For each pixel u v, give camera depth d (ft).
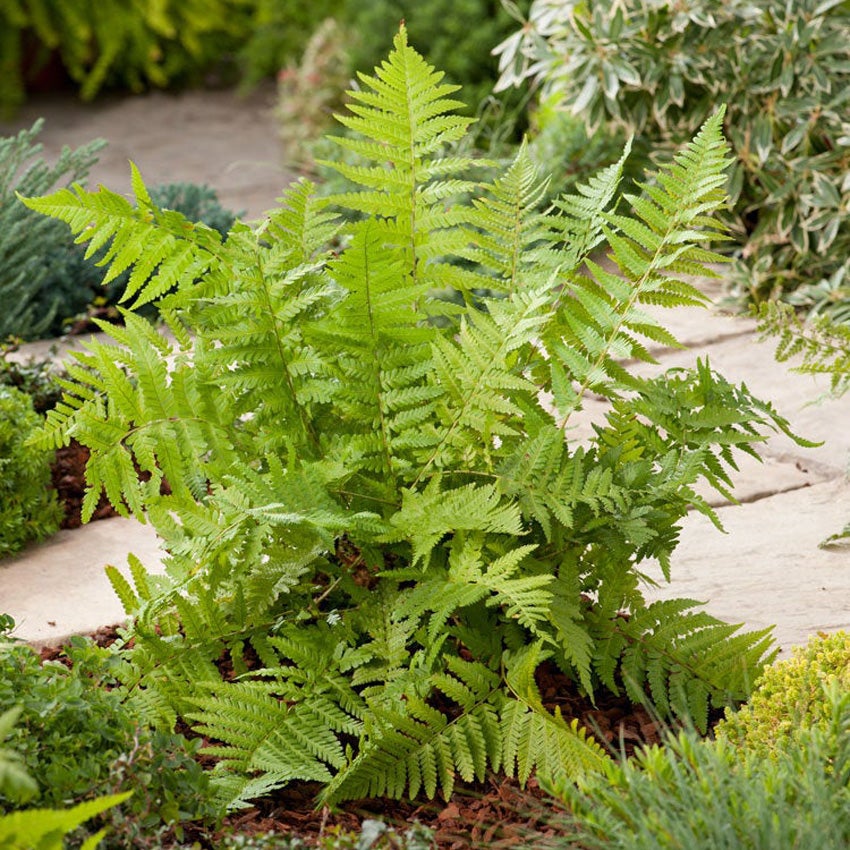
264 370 10.94
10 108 38.14
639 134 24.39
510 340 10.62
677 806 7.72
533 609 9.58
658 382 11.16
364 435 11.03
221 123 37.58
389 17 33.47
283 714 9.92
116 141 35.96
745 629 12.50
